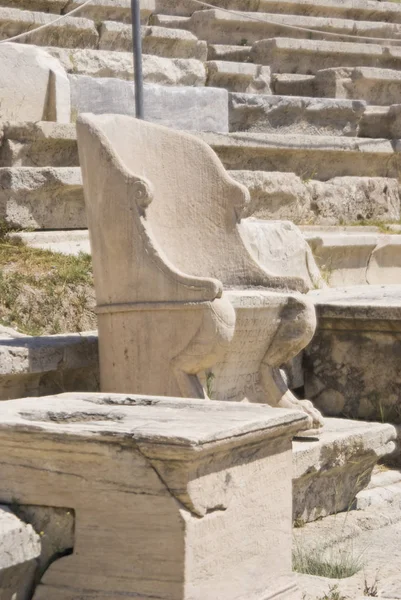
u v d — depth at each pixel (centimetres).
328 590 655
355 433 848
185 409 595
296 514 803
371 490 909
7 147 1091
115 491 521
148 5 1641
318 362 1054
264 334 827
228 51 1719
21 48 1148
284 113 1572
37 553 532
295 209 1441
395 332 1009
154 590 510
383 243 1435
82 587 527
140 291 736
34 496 540
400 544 793
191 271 839
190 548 507
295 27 1675
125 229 739
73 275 965
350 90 1722
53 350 767
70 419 579
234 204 848
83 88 1262
